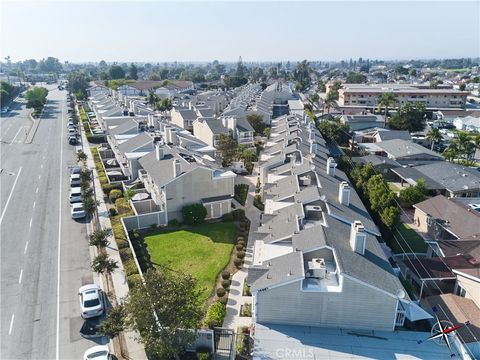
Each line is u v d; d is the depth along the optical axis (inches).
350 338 1040.8
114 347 1099.9
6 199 2158.0
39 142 3472.0
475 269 1310.3
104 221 1888.5
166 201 1855.3
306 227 1360.7
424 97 5733.3
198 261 1566.2
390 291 1039.6
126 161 2427.4
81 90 6692.9
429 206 1909.4
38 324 1186.6
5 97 5708.7
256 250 1285.7
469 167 2696.9
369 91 5885.8
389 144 3302.2
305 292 1054.4
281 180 1893.5
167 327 941.2
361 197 2010.3
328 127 3597.4
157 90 6619.1
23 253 1592.0
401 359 963.3
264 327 1083.9
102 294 1315.2
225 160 2701.8
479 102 6589.6
